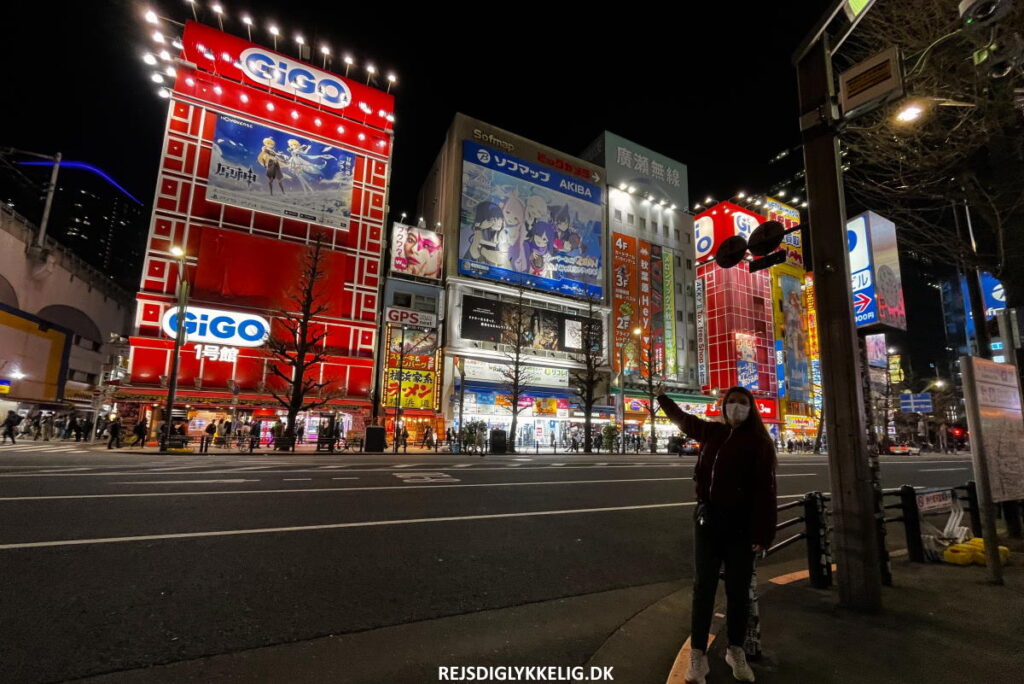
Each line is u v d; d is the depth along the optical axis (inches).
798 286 2153.1
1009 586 179.6
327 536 231.3
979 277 304.7
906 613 150.3
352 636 135.4
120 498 295.3
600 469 597.3
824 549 186.9
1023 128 220.4
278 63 1339.8
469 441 1002.1
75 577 167.2
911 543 224.8
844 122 169.5
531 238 1648.6
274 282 1232.8
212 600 154.9
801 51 180.5
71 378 1748.3
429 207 1881.2
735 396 120.0
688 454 1226.0
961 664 115.3
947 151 224.8
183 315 847.1
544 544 240.2
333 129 1390.3
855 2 165.3
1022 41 189.0
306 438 1189.7
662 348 1856.5
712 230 2005.4
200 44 1248.2
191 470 458.9
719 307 1940.2
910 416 2308.1
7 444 898.1
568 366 1581.0
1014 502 255.4
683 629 148.3
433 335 1403.8
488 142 1644.9
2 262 1314.0
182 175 1188.5
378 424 1243.2
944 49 211.9
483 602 165.8
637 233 1919.3
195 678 110.0
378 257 1393.9
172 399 816.3
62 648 121.0
